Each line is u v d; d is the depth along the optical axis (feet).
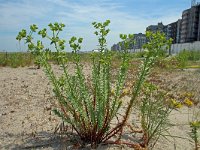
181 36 238.27
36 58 8.76
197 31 220.23
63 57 8.80
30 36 8.14
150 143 9.12
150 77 24.04
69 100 8.86
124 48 8.49
